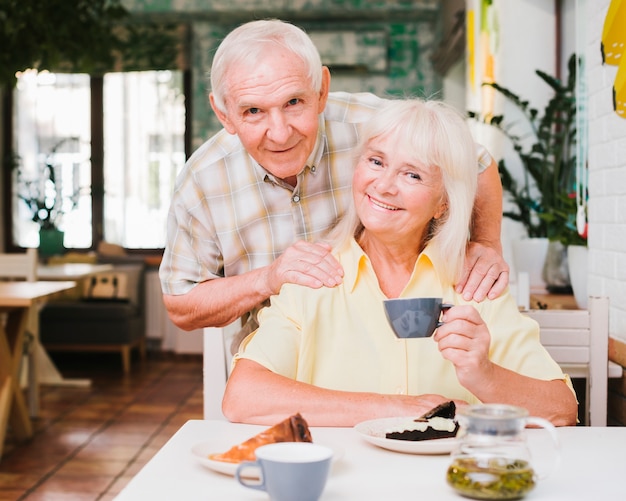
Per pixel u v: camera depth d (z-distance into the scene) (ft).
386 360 5.17
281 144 5.30
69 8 14.21
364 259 5.27
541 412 4.52
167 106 23.61
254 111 5.25
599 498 3.25
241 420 4.64
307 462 3.01
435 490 3.34
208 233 6.63
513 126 13.32
